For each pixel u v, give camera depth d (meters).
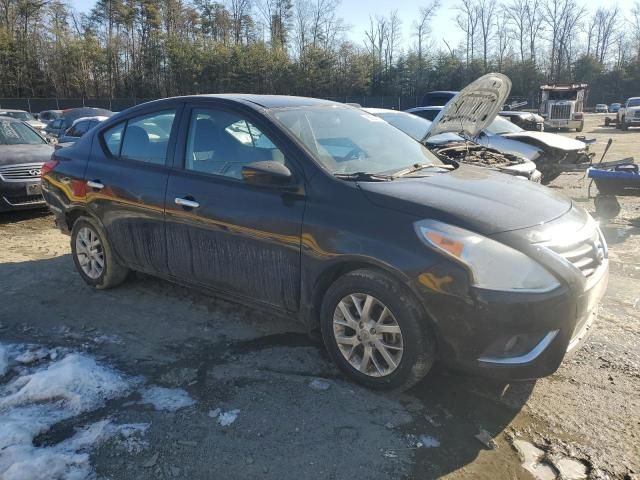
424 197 3.16
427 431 2.93
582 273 2.98
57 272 5.55
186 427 2.94
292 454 2.73
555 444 2.84
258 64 56.72
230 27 69.06
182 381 3.41
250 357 3.71
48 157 8.53
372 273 3.10
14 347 3.87
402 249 2.97
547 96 32.12
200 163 3.97
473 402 3.19
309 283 3.37
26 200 8.13
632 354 3.77
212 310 4.51
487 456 2.74
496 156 7.87
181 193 3.95
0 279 5.35
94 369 3.49
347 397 3.22
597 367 3.60
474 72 68.06
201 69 56.59
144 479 2.56
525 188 3.61
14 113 22.56
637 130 31.19
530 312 2.79
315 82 58.47
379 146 4.04
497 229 2.92
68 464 2.62
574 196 9.90
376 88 66.19
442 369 3.50
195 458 2.70
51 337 4.05
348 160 3.65
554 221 3.15
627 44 81.31
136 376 3.46
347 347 3.32
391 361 3.12
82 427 2.93
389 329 3.10
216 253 3.81
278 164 3.39
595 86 77.00
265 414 3.06
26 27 56.91
